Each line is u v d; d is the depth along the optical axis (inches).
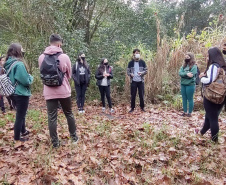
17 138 143.8
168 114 241.3
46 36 330.6
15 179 105.8
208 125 155.0
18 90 133.6
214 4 686.5
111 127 190.9
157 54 302.7
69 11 347.3
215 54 136.8
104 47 349.4
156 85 300.0
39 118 211.6
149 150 141.3
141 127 184.4
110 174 114.2
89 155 131.9
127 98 319.0
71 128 144.9
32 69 390.0
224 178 112.3
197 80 223.8
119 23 363.9
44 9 310.2
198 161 127.8
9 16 360.8
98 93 341.1
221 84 134.6
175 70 321.4
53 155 128.6
